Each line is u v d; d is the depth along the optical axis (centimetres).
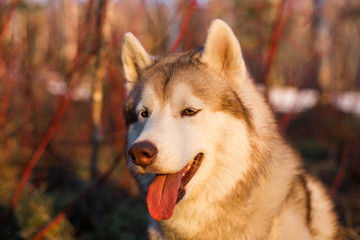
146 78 300
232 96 272
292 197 277
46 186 547
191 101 263
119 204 503
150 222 320
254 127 273
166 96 271
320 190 310
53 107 672
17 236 410
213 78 277
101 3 406
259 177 264
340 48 746
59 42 712
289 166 286
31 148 575
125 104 316
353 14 681
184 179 264
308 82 773
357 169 570
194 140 256
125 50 316
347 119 681
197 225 273
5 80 552
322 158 680
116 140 592
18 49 550
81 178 594
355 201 473
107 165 627
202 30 592
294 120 808
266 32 636
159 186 260
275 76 902
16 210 451
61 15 701
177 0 522
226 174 265
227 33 274
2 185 517
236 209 262
